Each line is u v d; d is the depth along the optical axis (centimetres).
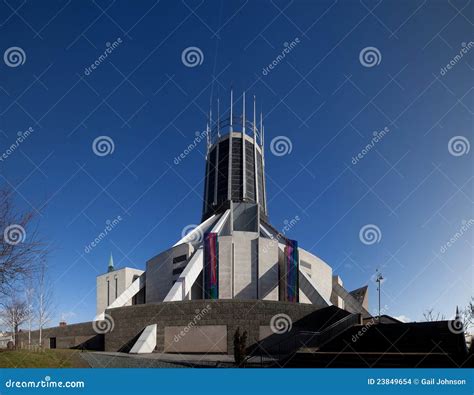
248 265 5588
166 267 6012
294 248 5556
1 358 2192
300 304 3694
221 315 3534
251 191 8419
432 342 2262
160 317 3669
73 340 4738
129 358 2895
